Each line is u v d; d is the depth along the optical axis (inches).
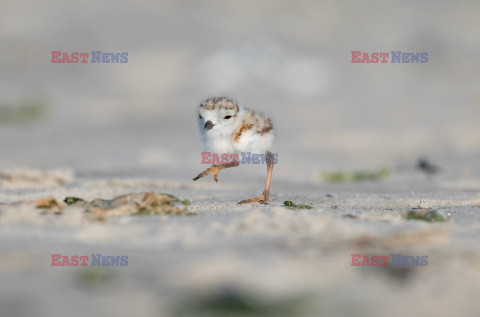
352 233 576.7
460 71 3166.8
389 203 888.9
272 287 447.8
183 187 1136.8
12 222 611.8
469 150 1747.0
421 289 455.8
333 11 3973.9
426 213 699.4
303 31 3681.1
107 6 4099.4
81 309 407.5
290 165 1595.7
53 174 1214.9
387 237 554.9
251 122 826.2
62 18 3922.2
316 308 423.5
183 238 561.9
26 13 3954.2
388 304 430.0
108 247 528.4
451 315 419.2
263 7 4005.9
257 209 739.4
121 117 2556.6
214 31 3619.6
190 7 4089.6
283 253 517.0
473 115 2256.4
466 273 485.1
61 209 687.1
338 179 1381.6
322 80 2947.8
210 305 420.8
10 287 438.9
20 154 1765.5
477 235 599.2
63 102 2765.7
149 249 523.8
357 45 3538.4
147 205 714.2
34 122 2440.9
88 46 3560.5
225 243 545.3
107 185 1109.7
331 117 2418.8
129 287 445.1
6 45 3533.5
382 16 3993.6
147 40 3590.1
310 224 605.0
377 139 1963.6
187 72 3053.6
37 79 3097.9
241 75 2970.0
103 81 3088.1
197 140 2087.8
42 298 422.0
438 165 1518.2
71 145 1968.5
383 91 2861.7
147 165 1542.8
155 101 2748.5
